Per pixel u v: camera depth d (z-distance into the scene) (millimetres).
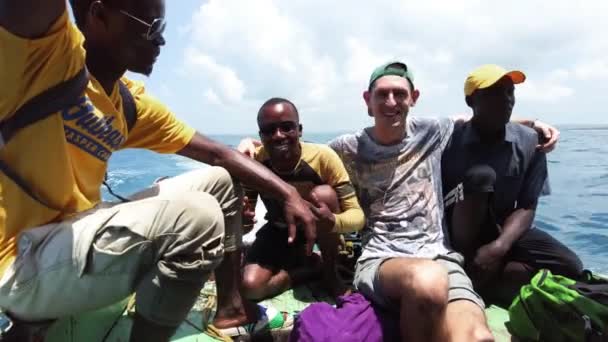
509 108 2443
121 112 1618
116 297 1403
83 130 1424
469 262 2477
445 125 2592
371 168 2531
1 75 1188
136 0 1362
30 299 1339
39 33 1155
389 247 2348
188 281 1370
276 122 2357
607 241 4871
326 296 2541
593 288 2076
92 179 1558
